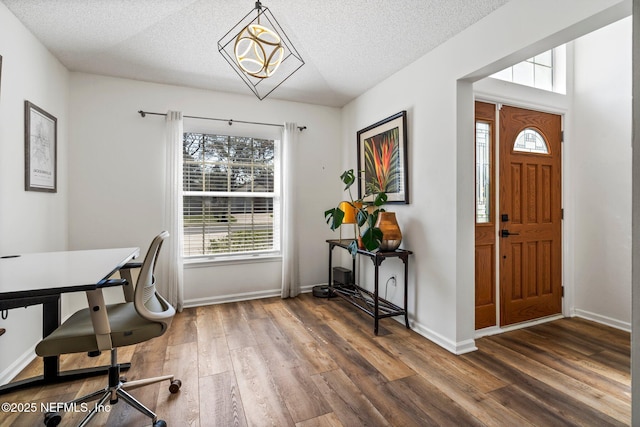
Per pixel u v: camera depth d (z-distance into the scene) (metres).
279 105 3.77
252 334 2.63
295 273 3.74
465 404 1.69
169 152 3.18
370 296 3.39
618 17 1.54
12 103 2.04
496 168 2.72
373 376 1.97
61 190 2.78
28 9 2.03
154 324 1.51
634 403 1.27
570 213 3.08
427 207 2.62
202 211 3.47
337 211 3.05
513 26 1.90
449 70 2.38
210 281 3.47
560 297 3.07
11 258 1.79
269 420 1.56
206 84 3.30
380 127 3.21
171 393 1.78
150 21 2.23
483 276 2.68
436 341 2.48
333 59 2.77
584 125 3.01
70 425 1.53
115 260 1.73
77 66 2.86
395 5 2.03
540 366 2.10
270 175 3.81
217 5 2.07
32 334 2.20
